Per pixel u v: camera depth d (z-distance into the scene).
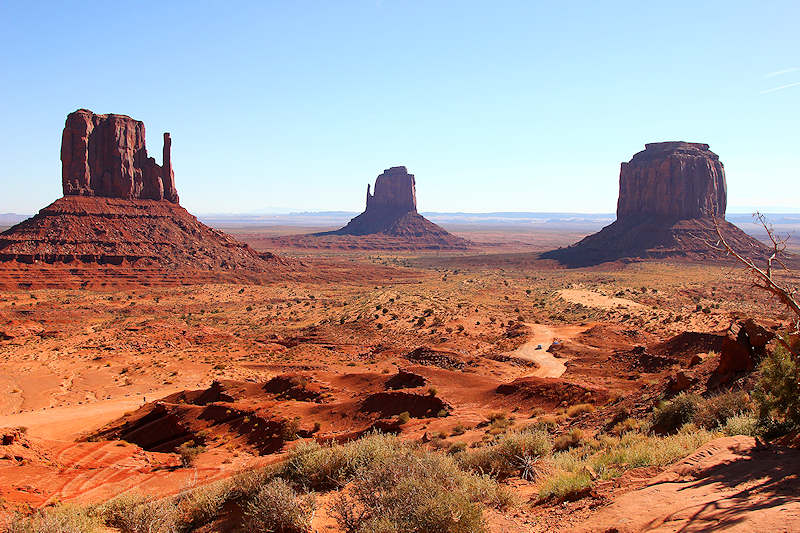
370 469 10.45
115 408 54.09
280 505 9.48
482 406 36.25
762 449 9.22
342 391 45.25
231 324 115.44
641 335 73.00
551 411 32.53
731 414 13.87
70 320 108.81
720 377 19.36
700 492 7.37
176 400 50.69
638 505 7.43
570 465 12.28
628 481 9.12
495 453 13.59
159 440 39.69
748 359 18.80
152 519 11.42
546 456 13.47
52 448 32.41
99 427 47.44
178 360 75.69
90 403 57.03
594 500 8.52
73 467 28.95
